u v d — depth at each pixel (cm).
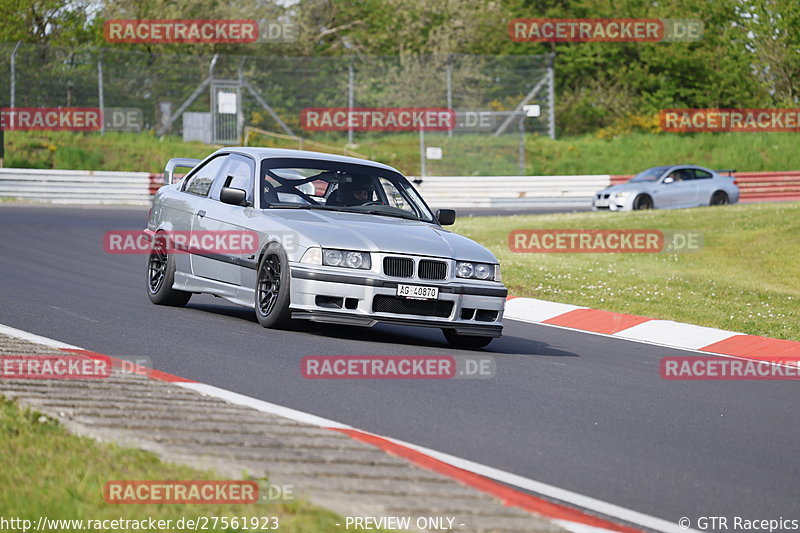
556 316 3897
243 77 12119
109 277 4109
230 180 3164
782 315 4106
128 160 10625
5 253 4722
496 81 13150
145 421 1581
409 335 3084
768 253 5544
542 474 1614
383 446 1644
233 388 2055
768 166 12900
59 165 10219
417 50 14962
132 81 11500
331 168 3148
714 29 15262
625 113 14462
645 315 4084
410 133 12669
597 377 2581
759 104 14850
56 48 11056
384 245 2742
